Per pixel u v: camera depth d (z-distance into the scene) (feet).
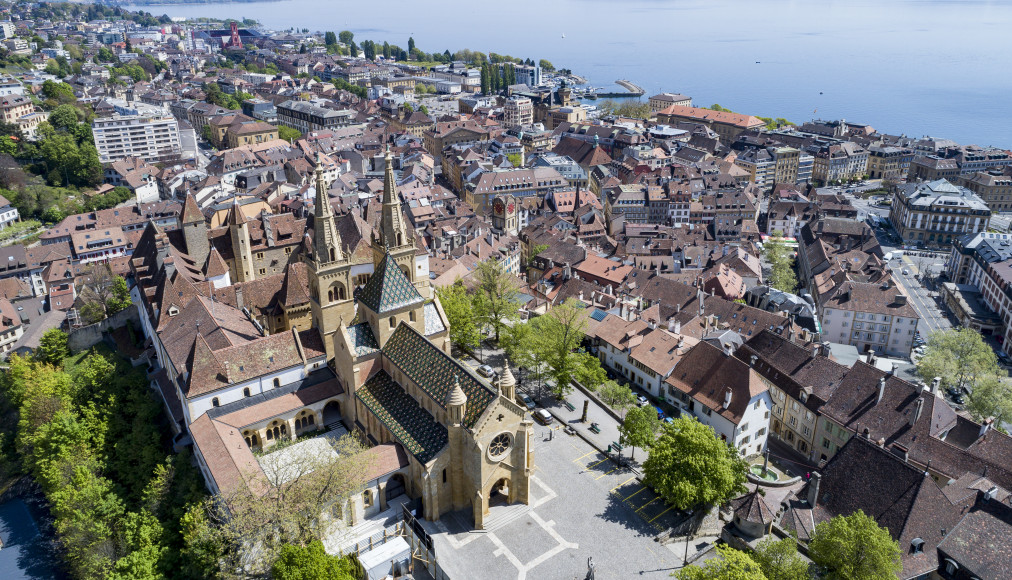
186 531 320.91
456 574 303.07
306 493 305.73
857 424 403.34
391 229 428.56
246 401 381.19
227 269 508.12
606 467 377.71
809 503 335.88
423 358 357.61
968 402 497.87
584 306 544.21
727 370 426.10
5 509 420.36
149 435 404.98
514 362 487.20
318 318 408.26
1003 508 310.24
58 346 507.30
